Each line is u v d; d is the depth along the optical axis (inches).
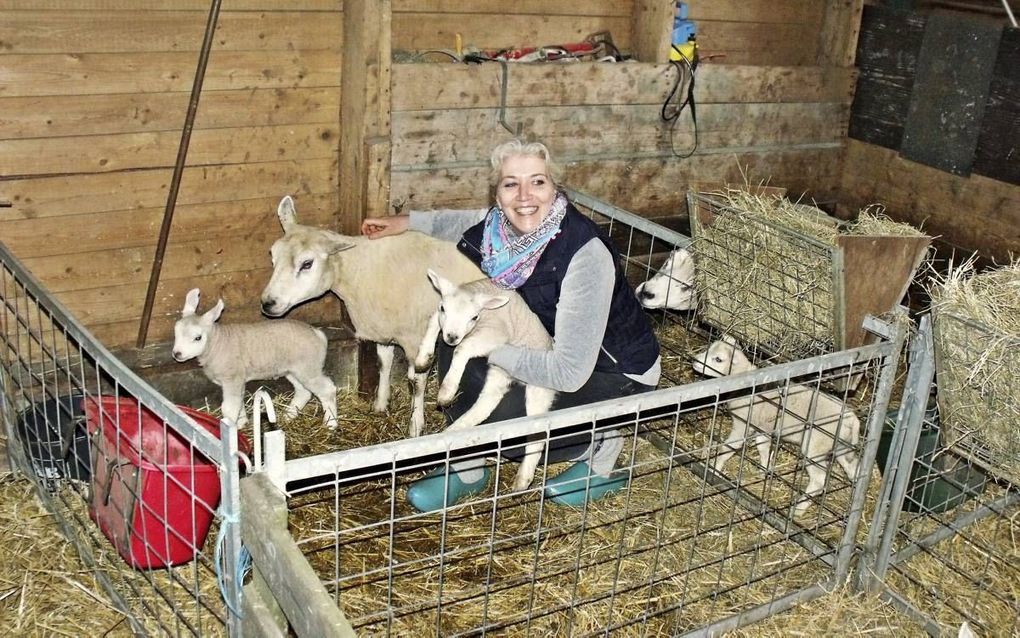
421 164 186.1
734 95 223.3
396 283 171.2
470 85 185.3
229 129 170.1
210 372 163.9
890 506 140.6
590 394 151.0
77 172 159.2
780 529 158.7
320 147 181.3
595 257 132.7
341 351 191.5
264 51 168.2
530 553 144.6
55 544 140.3
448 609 131.6
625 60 210.7
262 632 83.7
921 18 219.9
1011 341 114.5
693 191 175.0
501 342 143.9
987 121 208.4
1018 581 149.3
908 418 134.5
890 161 234.5
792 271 157.5
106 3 152.0
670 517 158.9
